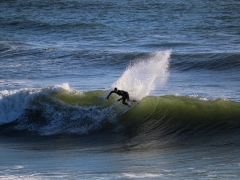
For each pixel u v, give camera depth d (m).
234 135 59.06
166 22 190.25
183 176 42.66
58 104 69.69
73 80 102.12
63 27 178.62
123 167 47.56
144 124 65.50
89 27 178.50
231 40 151.75
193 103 68.00
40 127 68.38
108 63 122.06
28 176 43.84
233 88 91.00
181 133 62.12
